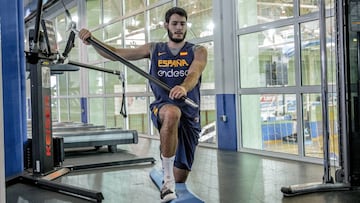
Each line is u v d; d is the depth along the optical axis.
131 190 3.79
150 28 8.75
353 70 3.66
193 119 3.13
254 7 6.07
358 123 3.61
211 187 3.79
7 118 4.24
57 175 4.49
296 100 5.41
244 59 6.33
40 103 4.32
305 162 5.14
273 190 3.63
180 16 3.07
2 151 1.04
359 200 3.20
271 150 5.88
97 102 11.18
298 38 5.34
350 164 3.59
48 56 4.25
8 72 4.29
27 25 12.22
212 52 7.02
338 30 3.69
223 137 6.64
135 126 9.53
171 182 2.98
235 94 6.39
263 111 5.99
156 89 3.07
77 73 12.01
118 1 9.95
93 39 2.85
